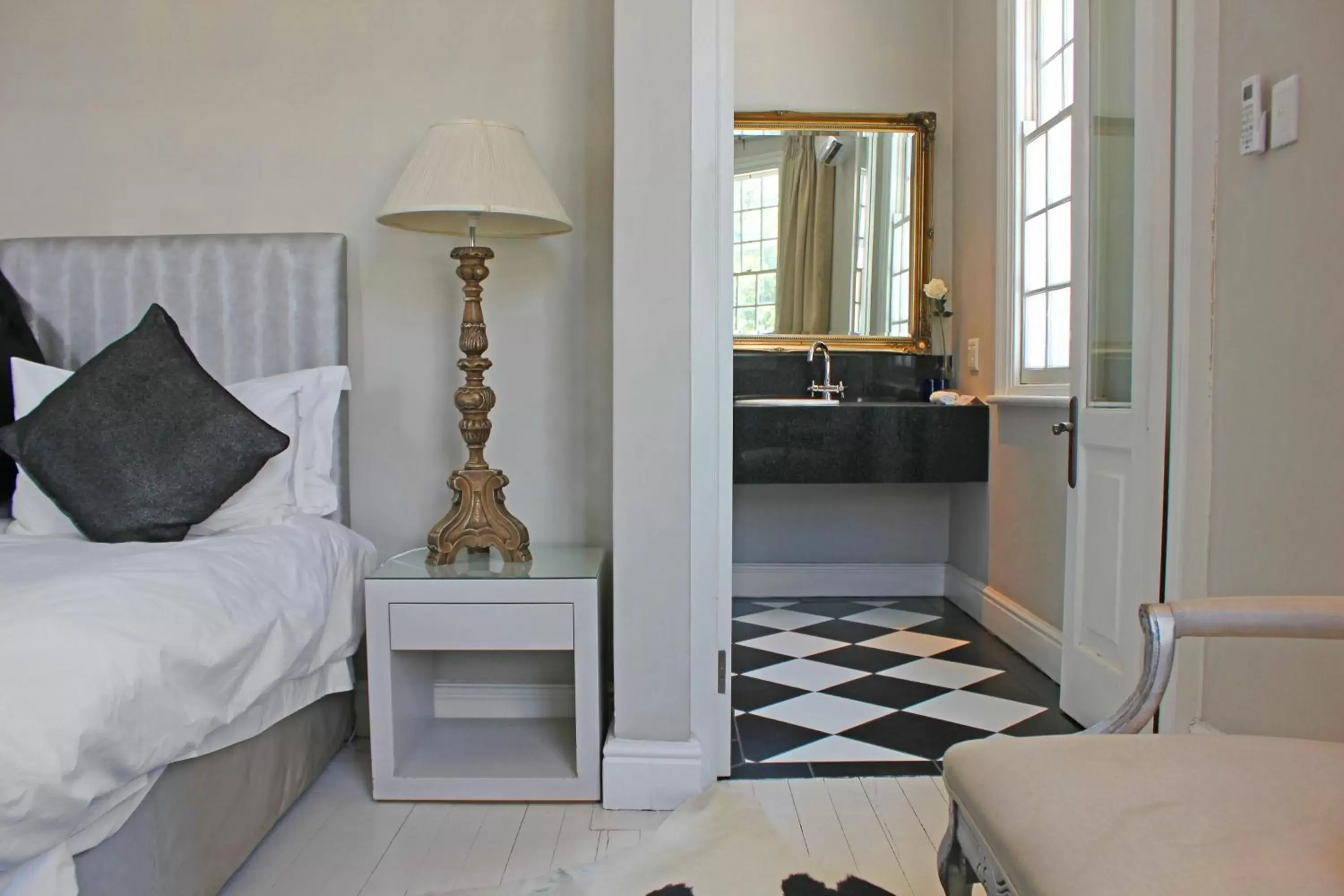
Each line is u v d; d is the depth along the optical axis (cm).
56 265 241
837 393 398
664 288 203
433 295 246
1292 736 171
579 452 244
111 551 176
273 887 171
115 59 246
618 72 201
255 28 244
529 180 204
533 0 241
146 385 206
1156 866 91
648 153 202
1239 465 187
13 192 249
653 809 204
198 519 199
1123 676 223
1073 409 252
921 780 217
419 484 248
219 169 246
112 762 126
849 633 350
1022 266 334
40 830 113
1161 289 208
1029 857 99
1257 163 181
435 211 197
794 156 400
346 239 243
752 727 251
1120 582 226
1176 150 205
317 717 214
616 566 206
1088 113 244
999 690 282
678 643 206
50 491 196
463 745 226
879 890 168
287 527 207
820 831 192
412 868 178
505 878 174
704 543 210
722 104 207
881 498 411
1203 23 196
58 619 131
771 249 402
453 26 242
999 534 346
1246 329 185
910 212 400
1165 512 209
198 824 157
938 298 394
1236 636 124
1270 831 96
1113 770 111
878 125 396
